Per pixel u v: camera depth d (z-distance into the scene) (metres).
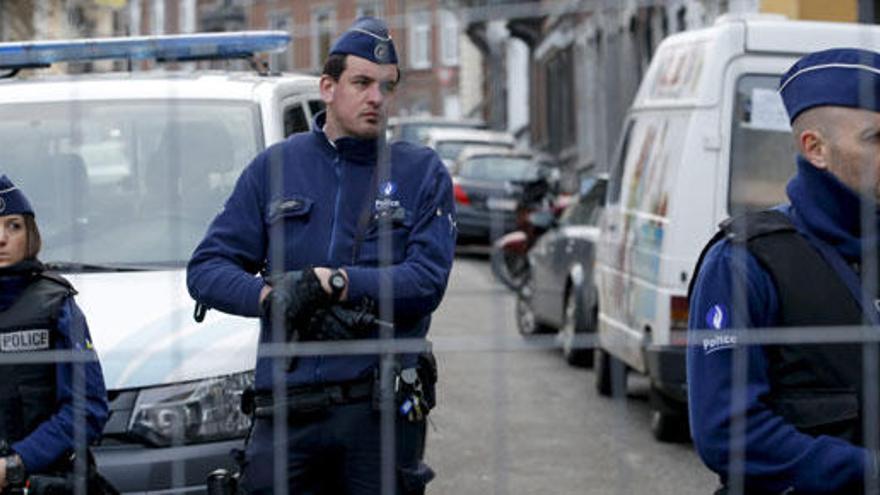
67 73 13.91
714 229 16.05
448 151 40.56
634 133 18.77
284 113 11.74
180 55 11.93
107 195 11.01
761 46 16.06
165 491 9.26
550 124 36.38
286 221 7.88
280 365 7.60
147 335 9.62
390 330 7.66
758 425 6.11
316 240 7.86
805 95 6.25
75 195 10.98
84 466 7.86
